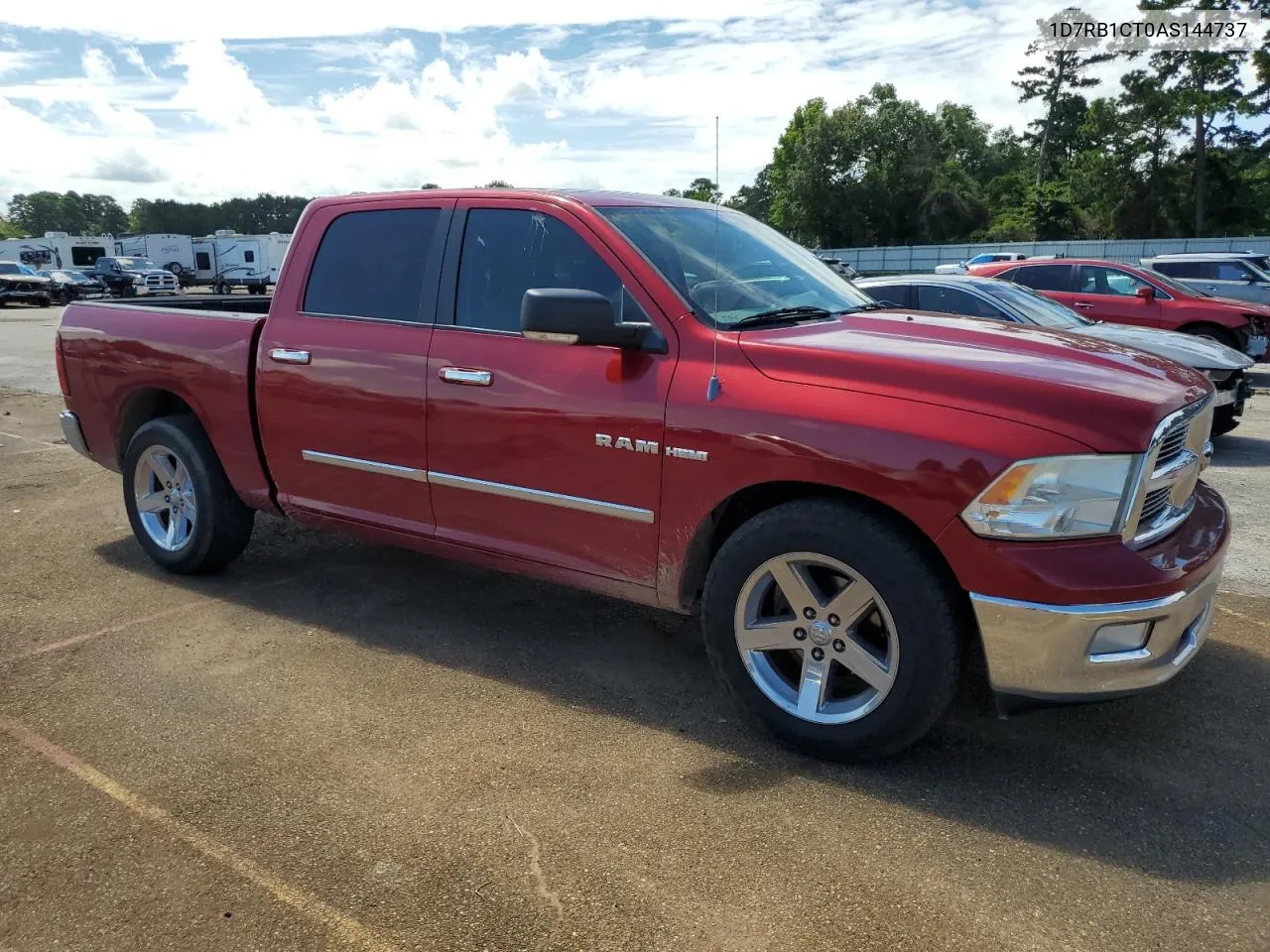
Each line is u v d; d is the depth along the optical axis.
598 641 4.14
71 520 6.00
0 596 4.64
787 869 2.56
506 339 3.64
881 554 2.84
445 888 2.49
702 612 3.24
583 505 3.44
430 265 3.91
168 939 2.31
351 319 4.09
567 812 2.82
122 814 2.82
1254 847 2.65
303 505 4.36
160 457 4.88
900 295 8.83
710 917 2.37
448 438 3.74
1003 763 3.10
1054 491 2.68
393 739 3.26
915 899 2.43
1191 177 59.91
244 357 4.38
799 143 68.62
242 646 4.05
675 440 3.17
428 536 3.95
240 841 2.69
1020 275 13.27
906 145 67.00
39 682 3.69
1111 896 2.44
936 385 2.86
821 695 3.07
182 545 4.83
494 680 3.73
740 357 3.14
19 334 21.25
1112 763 3.10
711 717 3.43
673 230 3.76
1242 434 9.23
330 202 4.29
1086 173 63.28
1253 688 3.64
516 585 4.83
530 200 3.71
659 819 2.78
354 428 4.03
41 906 2.43
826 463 2.88
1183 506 3.15
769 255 4.04
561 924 2.35
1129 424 2.70
